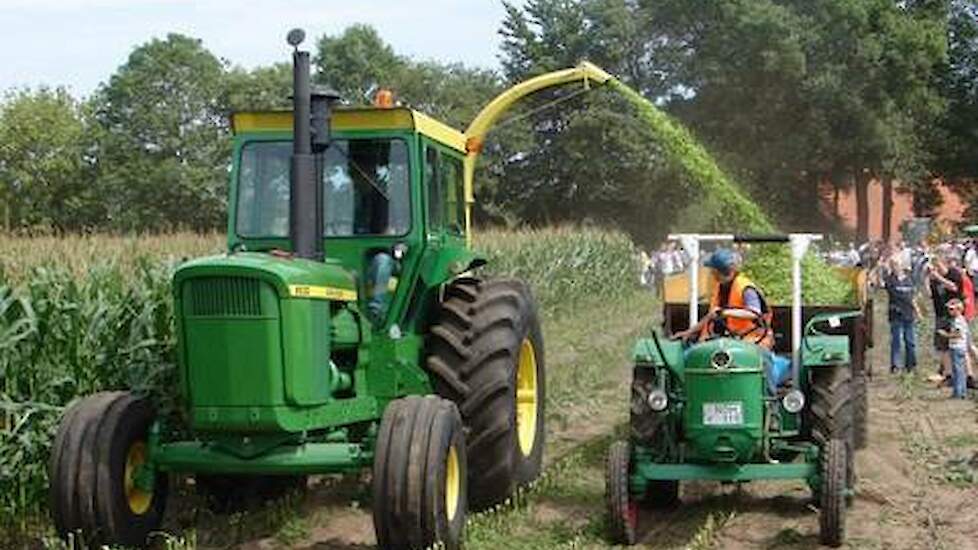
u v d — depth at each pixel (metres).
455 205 8.94
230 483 8.37
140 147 63.19
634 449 7.96
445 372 8.20
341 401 7.36
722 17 48.69
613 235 32.12
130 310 9.18
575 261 26.30
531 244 24.72
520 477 8.80
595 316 25.31
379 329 7.84
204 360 6.89
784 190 51.59
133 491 7.10
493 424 8.19
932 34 51.59
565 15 52.38
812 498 8.66
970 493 9.16
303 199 7.39
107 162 62.47
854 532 8.07
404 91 66.62
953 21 61.97
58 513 6.83
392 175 7.98
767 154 50.25
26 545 7.93
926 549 7.66
